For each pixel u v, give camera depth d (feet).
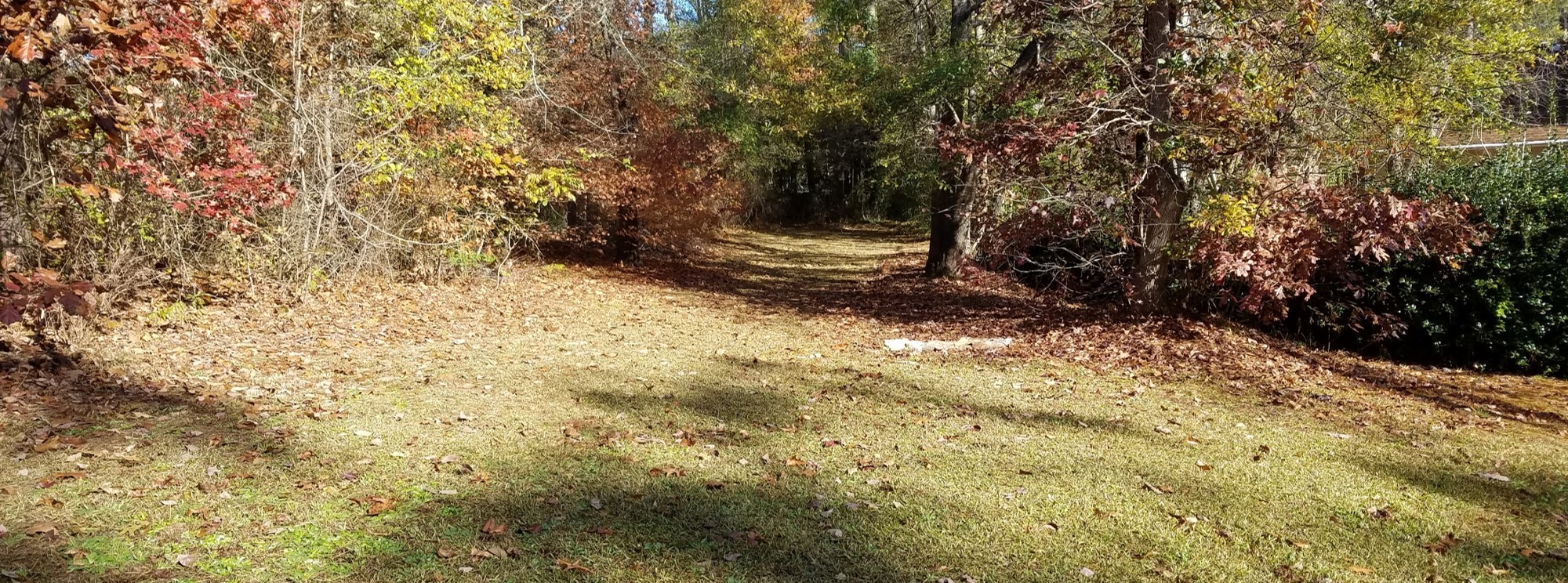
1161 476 14.24
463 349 24.30
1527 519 12.60
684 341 27.78
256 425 15.24
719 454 14.93
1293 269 25.71
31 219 21.49
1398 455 15.65
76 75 17.25
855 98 57.47
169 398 16.70
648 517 11.85
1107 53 29.58
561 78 47.70
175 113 22.68
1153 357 24.31
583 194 54.44
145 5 17.57
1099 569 10.72
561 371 21.63
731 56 82.33
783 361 24.20
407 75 32.94
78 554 9.84
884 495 13.06
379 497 12.10
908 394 20.03
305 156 29.89
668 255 61.41
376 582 9.61
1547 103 46.32
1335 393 20.79
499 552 10.46
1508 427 18.03
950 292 41.73
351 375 20.02
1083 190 29.40
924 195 60.85
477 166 36.27
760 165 85.51
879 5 54.24
